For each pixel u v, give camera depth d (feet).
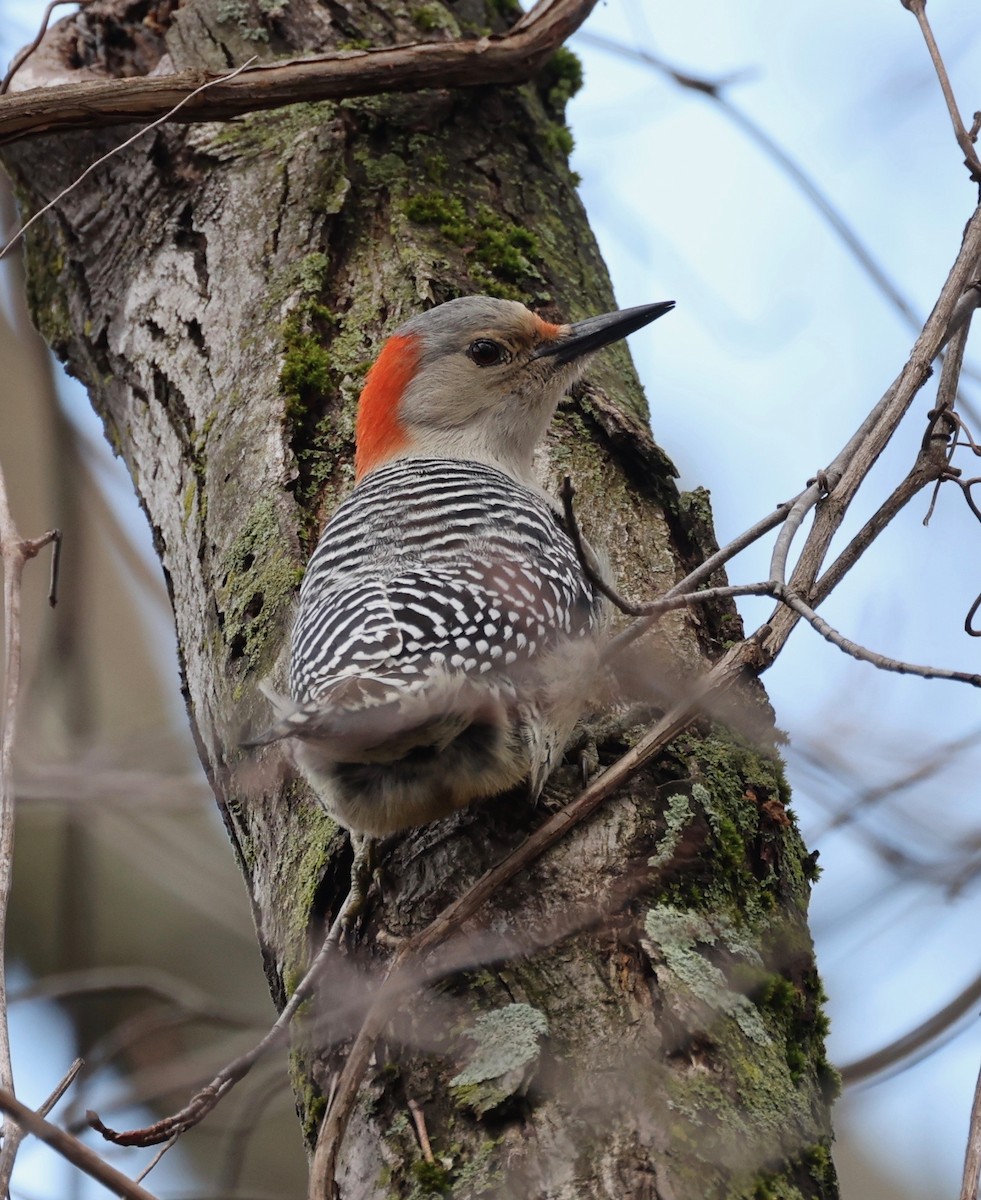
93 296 40.37
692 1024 23.86
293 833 29.91
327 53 39.24
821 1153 23.67
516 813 27.81
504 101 41.39
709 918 25.80
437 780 26.45
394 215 38.24
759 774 28.48
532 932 25.32
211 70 38.68
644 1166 21.85
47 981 39.65
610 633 30.89
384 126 39.70
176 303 38.22
